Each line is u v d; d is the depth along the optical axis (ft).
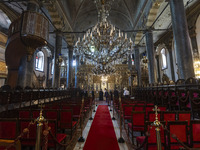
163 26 49.47
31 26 18.48
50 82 73.87
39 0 27.04
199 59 38.11
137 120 11.09
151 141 7.43
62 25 39.47
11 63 24.29
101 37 28.14
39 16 19.66
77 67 71.87
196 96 16.87
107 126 16.66
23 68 24.44
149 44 37.63
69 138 13.07
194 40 39.63
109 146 10.85
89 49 33.86
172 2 24.26
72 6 48.19
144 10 39.42
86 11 56.29
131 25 55.62
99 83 73.77
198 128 7.45
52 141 8.39
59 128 12.24
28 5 25.62
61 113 12.10
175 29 23.09
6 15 38.45
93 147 10.68
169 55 56.24
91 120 20.13
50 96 28.27
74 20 51.70
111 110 29.78
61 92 36.99
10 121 7.72
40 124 5.69
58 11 35.86
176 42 22.76
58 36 38.34
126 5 51.75
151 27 38.29
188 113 10.16
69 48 53.78
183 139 7.40
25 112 11.66
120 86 66.39
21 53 22.82
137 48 53.72
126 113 15.75
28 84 24.90
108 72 46.19
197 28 39.27
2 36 49.37
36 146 5.41
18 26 19.08
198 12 38.14
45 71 74.74
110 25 27.84
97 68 46.78
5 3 34.99
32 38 18.43
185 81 19.29
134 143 11.68
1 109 12.87
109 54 36.86
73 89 53.36
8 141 5.23
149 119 10.72
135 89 48.65
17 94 16.08
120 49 33.99
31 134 8.32
